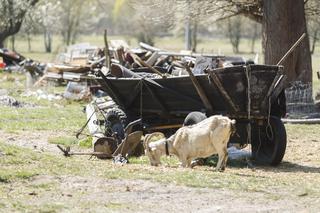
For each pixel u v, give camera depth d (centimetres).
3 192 1227
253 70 1636
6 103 2917
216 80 1634
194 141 1510
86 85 3212
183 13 3397
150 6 3378
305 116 2730
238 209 1148
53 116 2570
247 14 3281
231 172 1523
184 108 1798
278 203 1203
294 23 2844
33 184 1291
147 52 3055
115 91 1916
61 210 1115
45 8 6525
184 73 2066
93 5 7169
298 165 1711
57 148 1836
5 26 5294
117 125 1861
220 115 1616
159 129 1850
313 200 1234
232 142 1725
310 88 2856
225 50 8425
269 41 2867
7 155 1476
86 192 1242
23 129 2197
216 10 3328
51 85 3884
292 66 2844
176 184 1318
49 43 8956
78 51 4569
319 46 8238
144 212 1115
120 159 1617
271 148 1719
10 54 5094
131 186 1294
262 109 1670
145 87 1838
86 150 1819
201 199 1212
